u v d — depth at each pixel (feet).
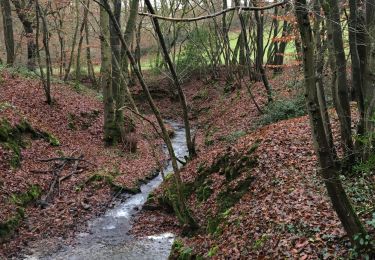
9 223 36.24
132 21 57.26
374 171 26.73
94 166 54.75
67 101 71.72
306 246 22.41
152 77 126.52
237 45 97.35
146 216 43.68
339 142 33.04
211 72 122.83
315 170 31.48
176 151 72.79
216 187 39.60
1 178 41.27
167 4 114.93
